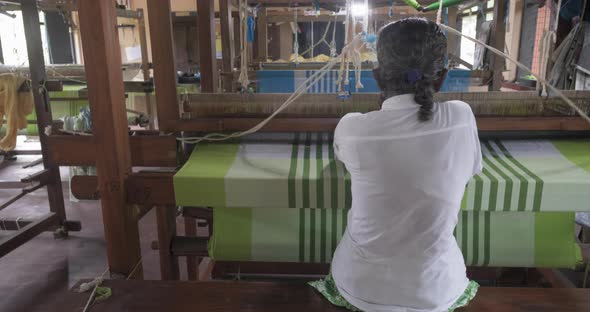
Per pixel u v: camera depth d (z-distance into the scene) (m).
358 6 1.57
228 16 3.11
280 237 1.60
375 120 1.02
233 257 1.63
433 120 1.00
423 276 1.08
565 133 1.78
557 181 1.37
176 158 1.75
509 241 1.56
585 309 1.33
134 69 5.02
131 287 1.47
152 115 5.57
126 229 1.58
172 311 1.35
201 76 2.37
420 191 0.99
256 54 4.70
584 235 2.30
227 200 1.46
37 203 3.99
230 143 1.78
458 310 1.32
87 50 1.44
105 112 1.48
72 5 3.68
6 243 2.62
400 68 1.01
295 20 3.66
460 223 1.56
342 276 1.20
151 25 1.71
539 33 3.67
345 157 1.08
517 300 1.36
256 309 1.34
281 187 1.43
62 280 2.66
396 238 1.04
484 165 1.52
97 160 1.52
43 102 3.05
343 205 1.45
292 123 1.71
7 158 5.28
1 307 2.37
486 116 1.69
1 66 3.09
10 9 3.16
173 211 1.90
